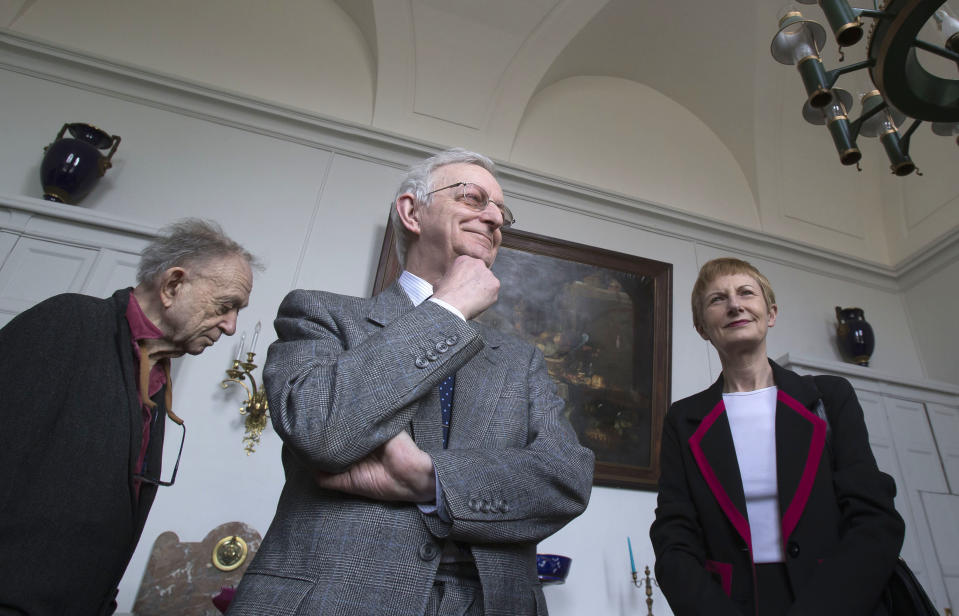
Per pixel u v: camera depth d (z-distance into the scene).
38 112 3.54
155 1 4.21
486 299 1.00
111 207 3.40
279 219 3.73
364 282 3.69
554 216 4.54
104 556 1.21
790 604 1.22
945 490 4.01
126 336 1.39
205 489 2.86
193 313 1.55
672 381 4.11
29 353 1.18
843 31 1.83
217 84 4.09
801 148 5.57
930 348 5.06
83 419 1.21
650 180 5.15
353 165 4.12
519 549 0.93
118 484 1.25
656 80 5.61
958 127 2.42
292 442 0.82
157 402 1.54
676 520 1.47
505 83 4.78
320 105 4.33
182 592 2.51
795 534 1.27
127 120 3.72
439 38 4.59
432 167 1.40
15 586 1.01
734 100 5.38
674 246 4.80
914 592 1.10
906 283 5.40
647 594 2.97
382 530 0.83
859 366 4.32
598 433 3.67
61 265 2.91
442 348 0.90
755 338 1.63
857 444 1.34
